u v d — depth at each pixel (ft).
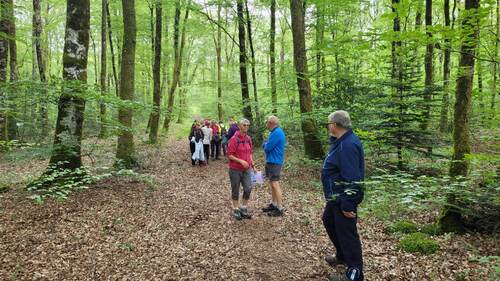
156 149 48.93
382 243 15.70
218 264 14.05
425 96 28.63
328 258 13.96
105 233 16.76
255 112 48.67
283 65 42.88
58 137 23.77
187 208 21.77
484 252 13.85
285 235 17.28
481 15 12.64
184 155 47.11
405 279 12.31
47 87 21.61
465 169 16.01
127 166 32.86
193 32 57.26
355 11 47.78
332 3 41.63
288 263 14.20
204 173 34.88
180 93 93.86
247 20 50.93
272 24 53.06
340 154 11.76
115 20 67.15
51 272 12.83
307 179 30.91
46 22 66.95
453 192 14.76
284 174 32.68
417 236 15.46
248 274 13.24
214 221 19.42
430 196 16.16
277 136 20.30
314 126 35.27
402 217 19.04
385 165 30.12
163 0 45.80
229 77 88.94
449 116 42.42
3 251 14.24
